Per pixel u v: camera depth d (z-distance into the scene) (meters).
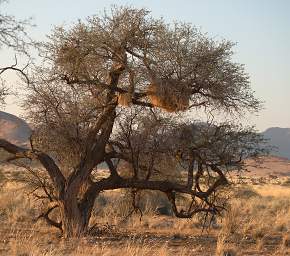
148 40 15.26
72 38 15.59
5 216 21.78
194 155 16.58
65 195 15.81
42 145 17.20
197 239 17.12
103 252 12.20
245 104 16.09
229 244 15.66
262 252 14.84
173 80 15.21
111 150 16.98
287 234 18.59
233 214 20.98
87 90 16.50
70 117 16.62
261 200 35.16
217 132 16.42
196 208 17.88
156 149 16.58
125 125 16.47
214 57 15.58
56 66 15.86
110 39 15.18
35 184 17.45
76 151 16.92
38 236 15.54
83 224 16.22
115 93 16.05
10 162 16.69
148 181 16.67
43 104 16.62
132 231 19.09
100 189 16.55
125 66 15.23
